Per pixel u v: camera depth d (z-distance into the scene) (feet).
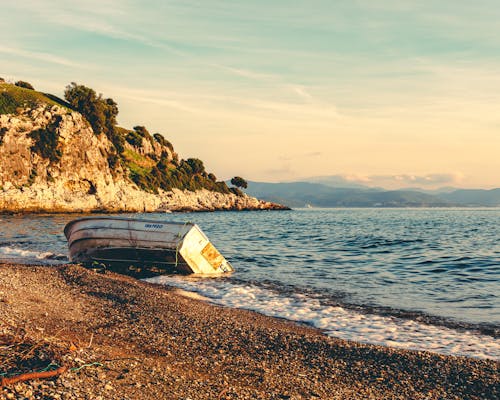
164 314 41.96
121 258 77.25
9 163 307.37
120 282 55.88
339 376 28.50
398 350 32.63
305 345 34.01
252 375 28.04
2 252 91.50
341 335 39.04
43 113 339.77
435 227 211.61
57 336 32.99
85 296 49.19
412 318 44.93
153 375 25.25
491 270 78.79
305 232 174.40
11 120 321.52
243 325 39.01
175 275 72.38
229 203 492.95
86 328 36.86
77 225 78.95
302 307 49.67
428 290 60.44
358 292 58.59
